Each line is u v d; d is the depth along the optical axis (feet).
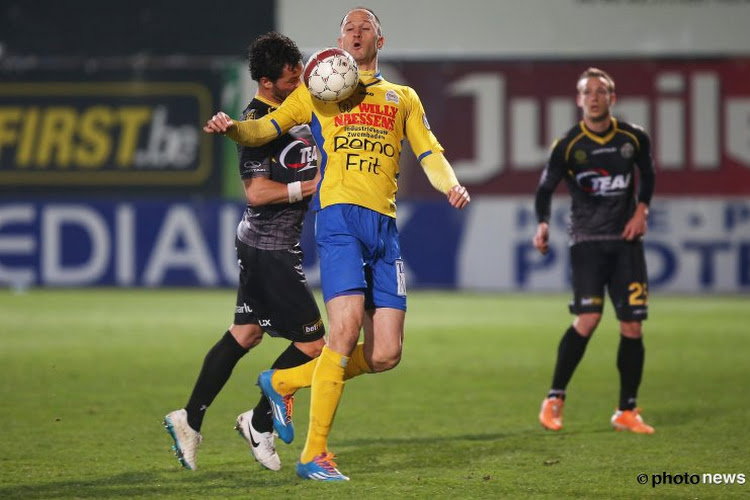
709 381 103.76
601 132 79.77
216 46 208.64
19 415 83.10
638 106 209.56
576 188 81.10
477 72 209.67
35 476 61.87
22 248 202.59
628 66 209.56
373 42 63.62
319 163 62.80
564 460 66.74
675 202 200.03
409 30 210.18
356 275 60.59
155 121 207.62
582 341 79.25
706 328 150.82
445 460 66.80
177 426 63.46
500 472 63.05
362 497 56.49
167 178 207.21
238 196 207.31
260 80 64.80
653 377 106.42
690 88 208.64
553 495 57.06
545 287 202.39
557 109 209.36
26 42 208.33
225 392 96.73
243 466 65.21
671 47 208.95
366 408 88.38
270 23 209.15
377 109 62.54
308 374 63.36
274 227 63.82
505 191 209.15
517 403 90.99
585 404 90.79
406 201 203.92
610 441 73.56
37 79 206.49
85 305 176.45
